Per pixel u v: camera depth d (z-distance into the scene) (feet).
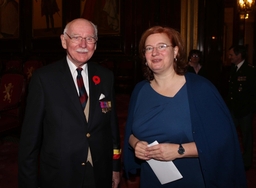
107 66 31.22
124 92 33.40
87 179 6.04
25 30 39.14
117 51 32.91
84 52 5.92
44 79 5.83
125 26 32.32
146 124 6.02
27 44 39.14
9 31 40.40
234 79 11.64
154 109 5.99
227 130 5.50
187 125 5.69
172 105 5.85
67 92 5.88
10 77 15.25
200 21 28.04
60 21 36.11
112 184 6.80
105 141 6.26
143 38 6.13
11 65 30.37
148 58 5.93
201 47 28.07
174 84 6.05
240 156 5.70
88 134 5.89
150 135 5.95
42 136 6.08
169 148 5.59
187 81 5.86
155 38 5.85
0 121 14.23
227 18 54.49
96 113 6.05
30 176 5.74
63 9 35.65
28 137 5.74
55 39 36.58
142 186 6.39
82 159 5.85
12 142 16.19
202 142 5.43
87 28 5.92
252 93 11.27
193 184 5.80
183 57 6.04
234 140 5.63
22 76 14.99
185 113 5.73
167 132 5.78
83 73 6.28
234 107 11.60
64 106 5.80
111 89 6.52
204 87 5.65
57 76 5.94
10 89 14.99
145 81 6.47
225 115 5.61
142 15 31.32
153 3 30.45
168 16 29.66
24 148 5.76
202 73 15.26
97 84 6.28
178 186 5.91
